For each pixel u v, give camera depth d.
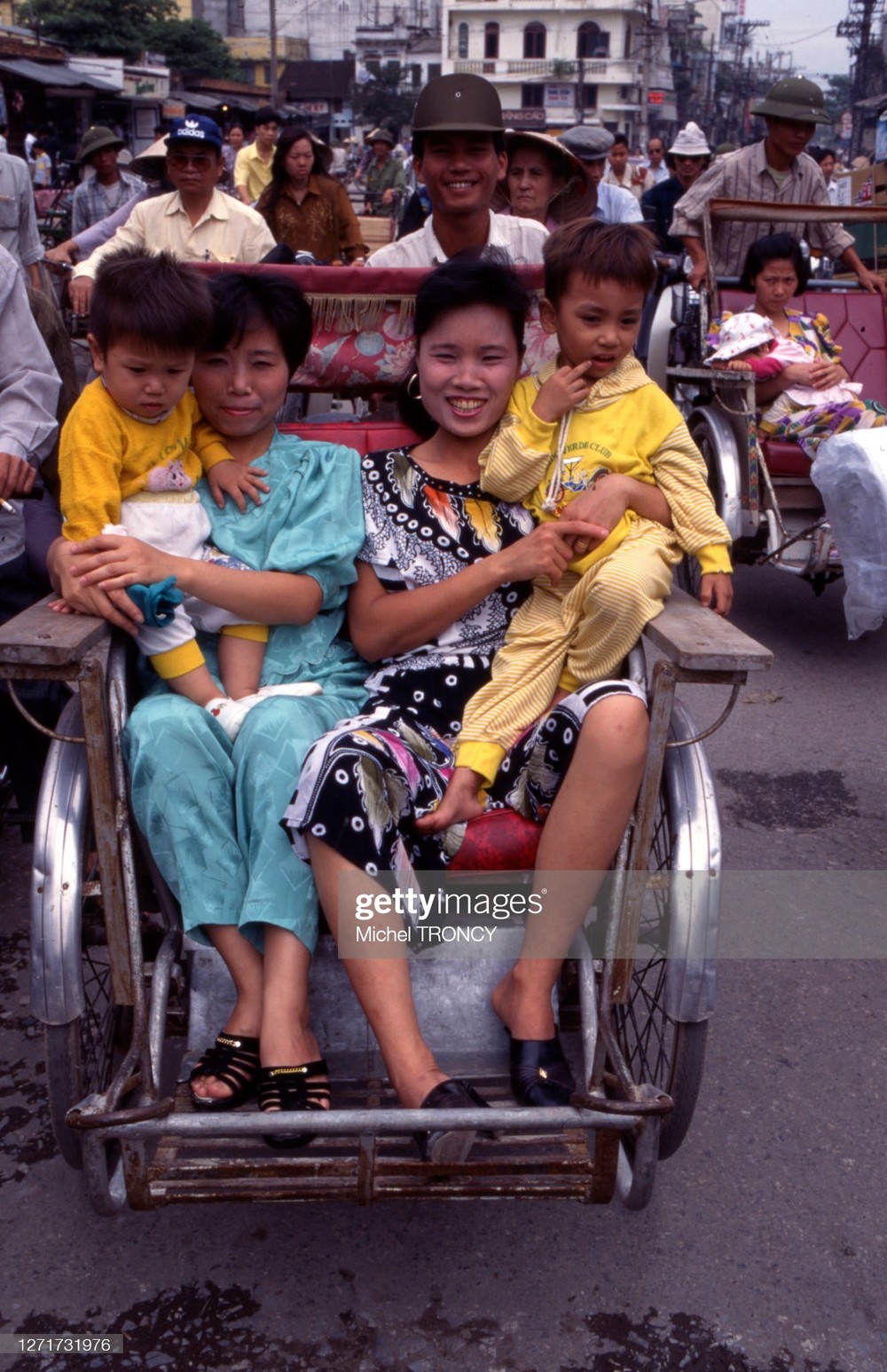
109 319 2.00
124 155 22.17
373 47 71.50
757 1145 2.35
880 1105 2.47
